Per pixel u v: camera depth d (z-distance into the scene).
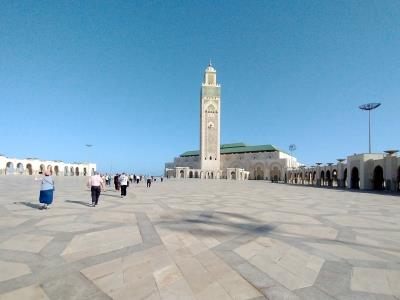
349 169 38.31
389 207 14.97
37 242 6.54
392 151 31.00
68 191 22.44
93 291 4.11
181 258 5.54
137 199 17.11
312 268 5.12
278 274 4.81
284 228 8.62
